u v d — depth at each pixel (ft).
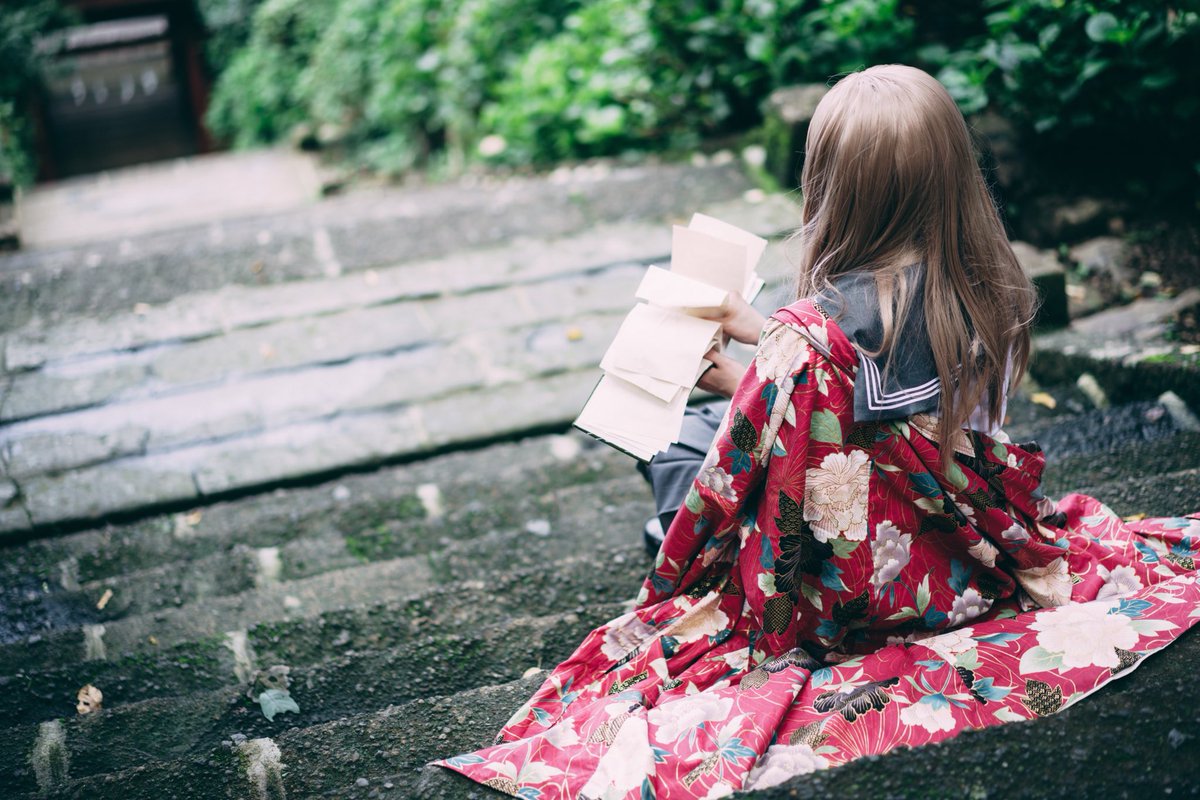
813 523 6.44
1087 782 5.56
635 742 6.16
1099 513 7.68
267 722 7.95
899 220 6.07
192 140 51.62
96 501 11.76
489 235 17.01
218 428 12.90
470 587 9.31
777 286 14.46
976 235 6.16
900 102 5.93
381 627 9.00
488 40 25.36
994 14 16.40
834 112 6.12
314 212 18.93
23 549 11.29
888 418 6.16
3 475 12.17
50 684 8.68
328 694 8.14
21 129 32.27
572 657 7.17
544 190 18.35
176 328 14.84
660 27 19.90
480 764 6.34
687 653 7.02
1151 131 14.75
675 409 6.66
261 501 11.98
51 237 23.75
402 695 8.09
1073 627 6.70
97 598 10.37
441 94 26.99
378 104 29.43
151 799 6.76
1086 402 11.97
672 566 7.00
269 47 38.75
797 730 6.30
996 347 6.25
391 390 13.51
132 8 44.32
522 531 10.62
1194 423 10.82
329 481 12.30
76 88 58.85
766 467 6.42
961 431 6.48
